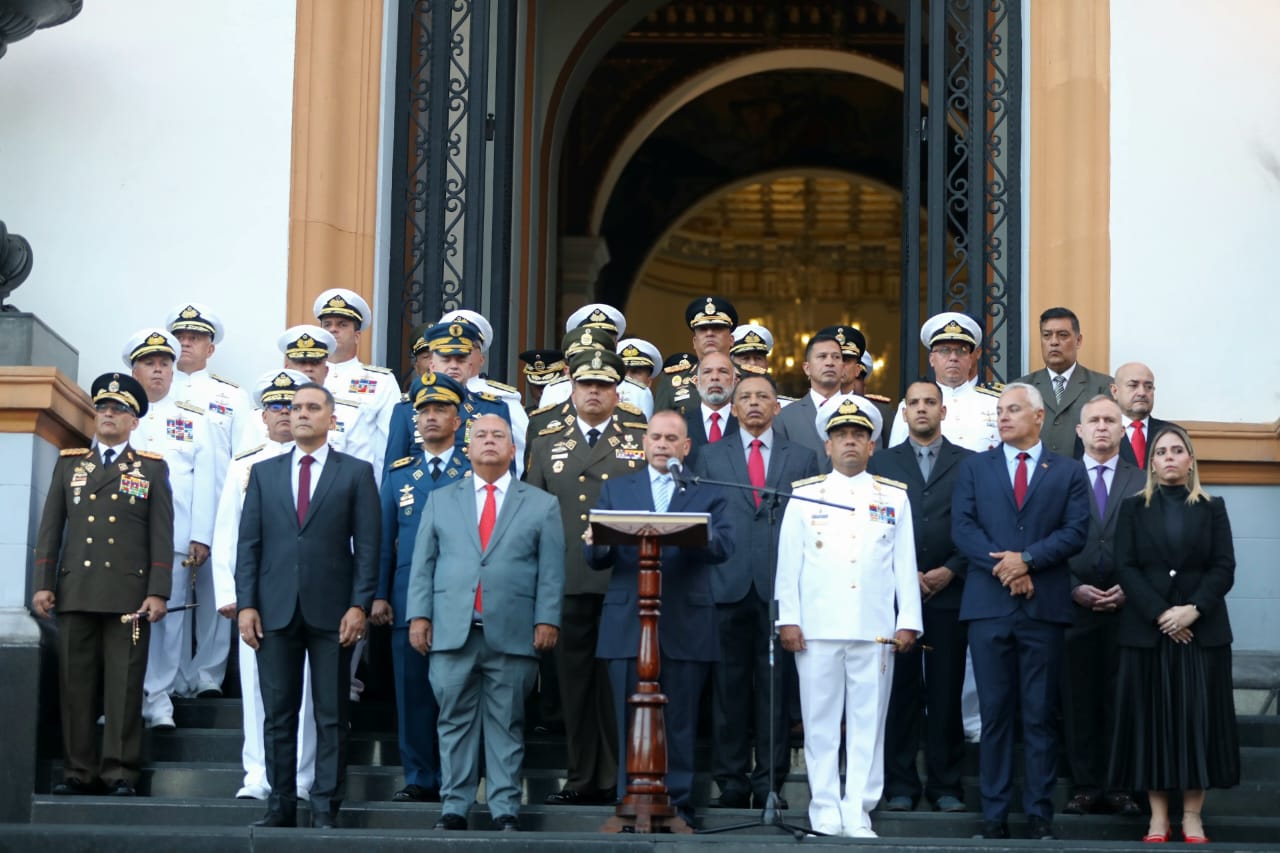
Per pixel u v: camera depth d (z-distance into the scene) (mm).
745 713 10344
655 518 9531
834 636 9992
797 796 10562
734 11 23094
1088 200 13375
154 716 11125
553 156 19734
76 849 9359
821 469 11273
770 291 30203
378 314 13602
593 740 10469
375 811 10008
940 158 14055
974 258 13844
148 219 13352
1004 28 14203
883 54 23125
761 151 27125
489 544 9969
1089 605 10484
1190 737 9828
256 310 13242
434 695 10086
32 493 11164
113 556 10695
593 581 10469
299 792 10305
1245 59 13484
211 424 11977
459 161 14250
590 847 9094
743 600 10344
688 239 30016
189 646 11734
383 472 11477
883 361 30078
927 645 10484
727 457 10602
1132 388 11406
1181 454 10203
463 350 11219
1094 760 10477
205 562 11812
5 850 9367
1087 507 10141
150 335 11836
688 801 9789
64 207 13352
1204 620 9992
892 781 10430
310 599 9984
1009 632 9961
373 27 13773
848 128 26875
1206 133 13406
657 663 9609
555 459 10758
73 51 13570
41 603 10664
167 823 10164
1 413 11203
